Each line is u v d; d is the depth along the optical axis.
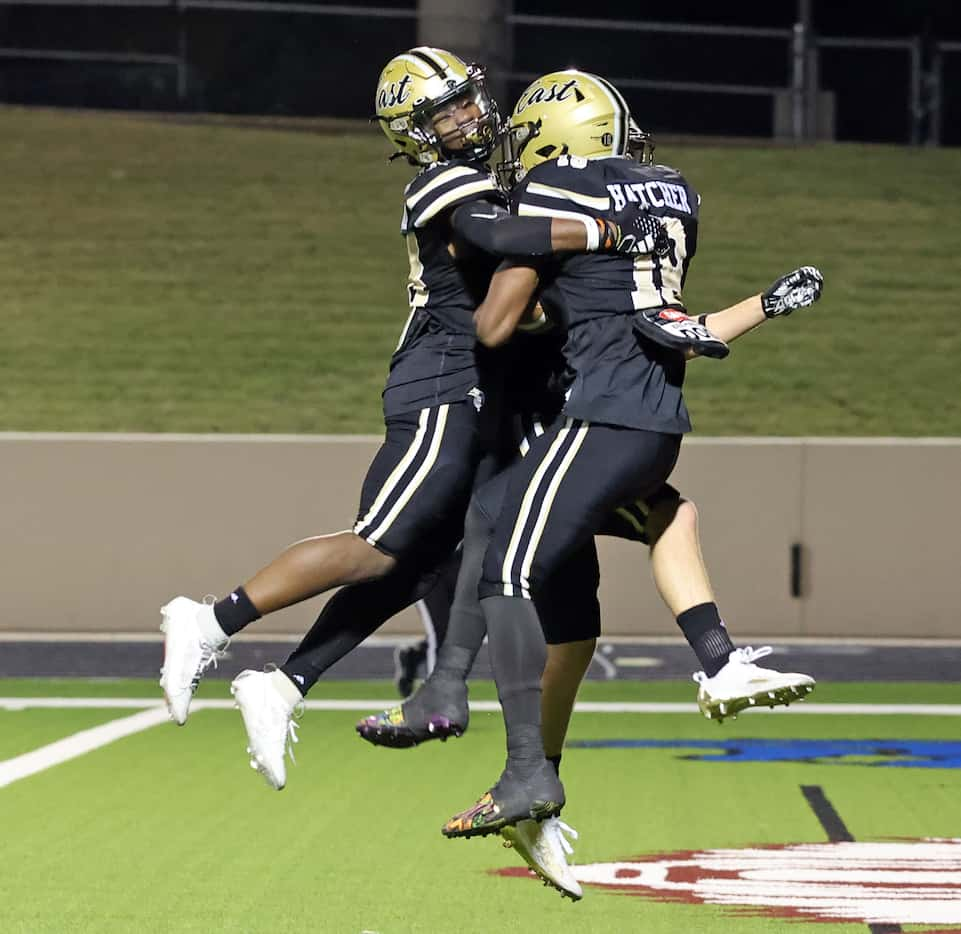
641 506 17.45
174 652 17.69
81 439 44.00
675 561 17.05
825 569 43.06
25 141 76.44
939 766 27.27
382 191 72.88
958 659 40.06
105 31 89.88
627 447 16.38
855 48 88.19
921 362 56.78
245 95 87.50
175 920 18.05
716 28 87.19
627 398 16.41
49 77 87.00
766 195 72.88
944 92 86.69
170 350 57.50
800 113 86.19
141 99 87.31
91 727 30.92
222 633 17.73
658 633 42.97
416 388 18.19
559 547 16.30
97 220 68.50
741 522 43.06
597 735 30.28
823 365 56.12
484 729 30.95
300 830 22.62
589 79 17.62
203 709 32.97
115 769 26.98
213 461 43.84
